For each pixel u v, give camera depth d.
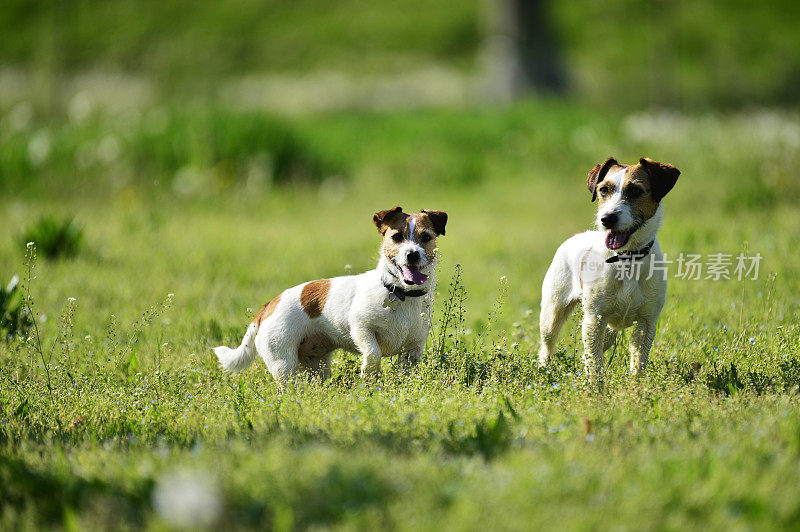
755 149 20.86
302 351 8.85
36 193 23.83
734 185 19.86
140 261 15.12
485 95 46.19
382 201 24.48
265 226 19.64
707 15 59.25
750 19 58.78
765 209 18.73
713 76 51.44
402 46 57.09
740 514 4.95
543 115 30.62
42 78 47.66
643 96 47.47
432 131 29.83
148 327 10.62
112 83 49.19
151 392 8.18
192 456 5.88
